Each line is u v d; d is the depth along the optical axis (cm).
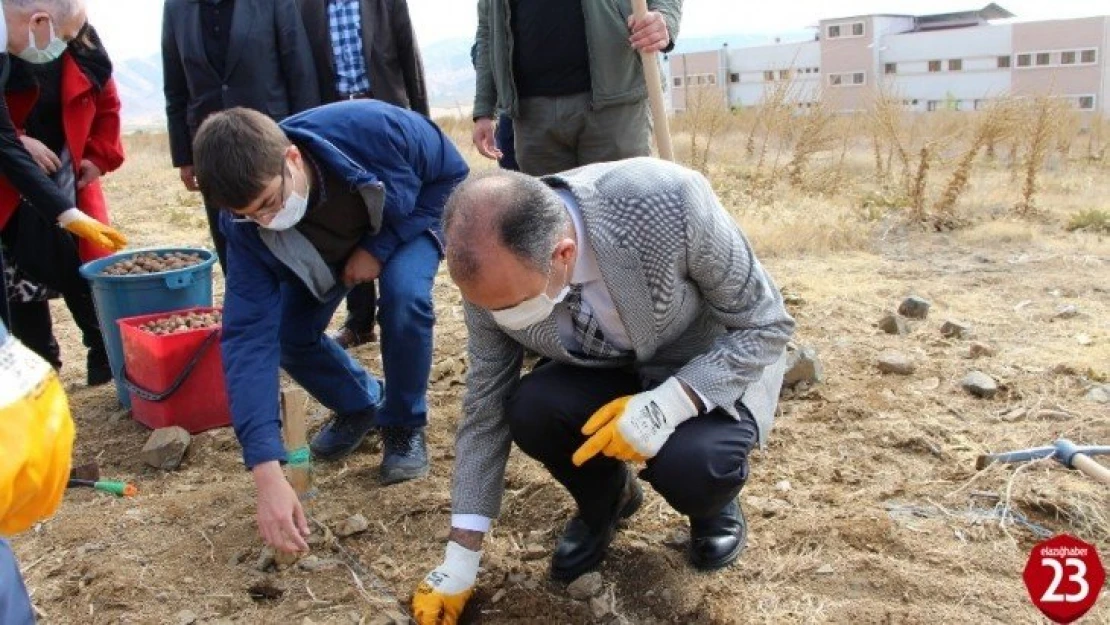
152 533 319
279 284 296
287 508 252
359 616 274
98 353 459
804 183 930
